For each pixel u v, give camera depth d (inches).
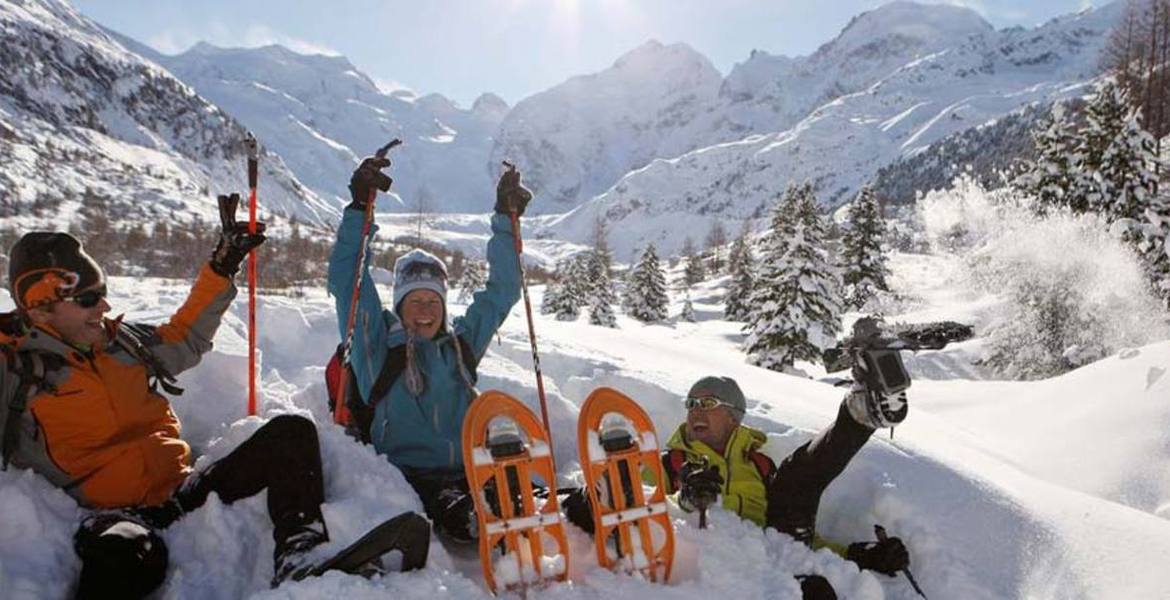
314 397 178.9
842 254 1421.0
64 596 106.0
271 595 99.2
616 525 119.9
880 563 137.0
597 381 215.9
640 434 125.6
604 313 1558.8
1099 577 129.8
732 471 150.0
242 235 137.3
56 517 112.9
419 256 152.6
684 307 1919.3
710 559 126.1
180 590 110.3
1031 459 208.4
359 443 142.5
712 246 5211.6
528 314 156.1
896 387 121.0
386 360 149.9
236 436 142.9
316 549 111.9
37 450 117.7
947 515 148.3
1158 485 175.0
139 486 122.7
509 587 113.3
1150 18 1238.9
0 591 99.1
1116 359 245.1
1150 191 711.1
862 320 125.3
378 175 152.7
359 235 152.4
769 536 136.5
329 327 242.8
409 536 108.6
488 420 122.0
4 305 222.2
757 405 197.0
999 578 136.0
